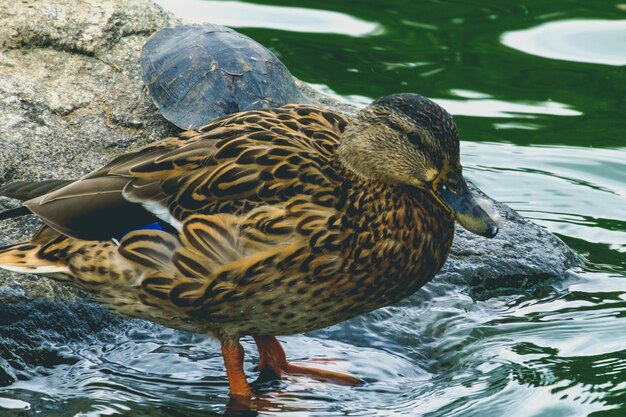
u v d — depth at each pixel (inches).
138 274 381.4
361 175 388.5
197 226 374.6
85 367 409.4
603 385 400.5
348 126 391.9
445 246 405.7
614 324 449.1
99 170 387.2
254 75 541.3
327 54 724.7
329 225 375.9
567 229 542.0
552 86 695.1
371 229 382.9
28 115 502.6
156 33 575.2
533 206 565.6
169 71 541.0
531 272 483.2
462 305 460.4
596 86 694.5
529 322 452.4
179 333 434.6
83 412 377.7
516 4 802.8
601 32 761.0
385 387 407.8
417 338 442.0
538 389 398.0
